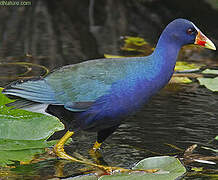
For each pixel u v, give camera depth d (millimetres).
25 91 7051
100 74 6840
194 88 10109
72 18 15078
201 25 14117
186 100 9367
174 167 6660
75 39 13141
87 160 7137
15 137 7746
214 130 8039
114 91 6742
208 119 8445
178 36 6996
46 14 15375
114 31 13961
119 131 8094
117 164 7008
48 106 7246
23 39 12969
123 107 6812
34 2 16547
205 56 12250
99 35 13586
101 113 6871
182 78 10664
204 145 7555
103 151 7438
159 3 16266
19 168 6809
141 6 16281
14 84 7137
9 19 14703
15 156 7203
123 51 12227
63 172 6719
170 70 6996
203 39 7125
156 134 7949
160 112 8773
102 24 14625
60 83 7031
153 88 6867
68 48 12391
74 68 7109
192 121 8375
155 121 8406
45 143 7680
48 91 7039
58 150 7211
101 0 16672
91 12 15703
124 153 7367
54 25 14336
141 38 13391
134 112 6969
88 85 6859
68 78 7008
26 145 7578
